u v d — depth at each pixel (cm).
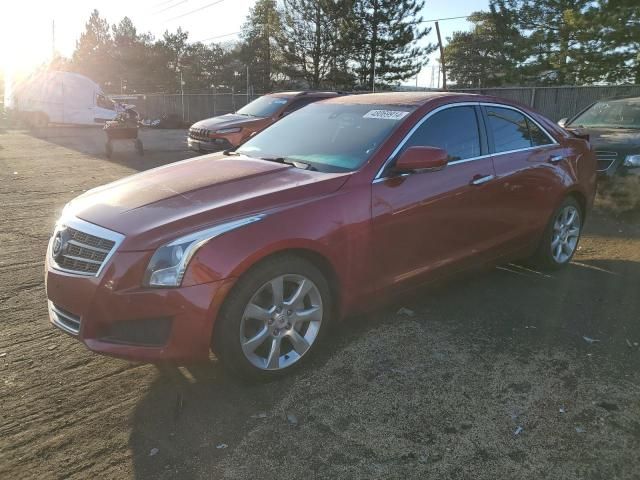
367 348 369
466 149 427
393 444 275
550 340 380
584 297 457
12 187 991
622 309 432
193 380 333
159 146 1858
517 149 469
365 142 388
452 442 276
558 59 2598
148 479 251
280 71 3647
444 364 349
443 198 396
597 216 756
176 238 291
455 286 481
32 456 265
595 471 255
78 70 6406
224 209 312
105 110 2861
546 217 493
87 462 262
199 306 288
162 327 291
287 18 3412
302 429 287
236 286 301
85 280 297
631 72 2402
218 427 288
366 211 352
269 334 321
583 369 343
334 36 3344
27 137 2222
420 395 316
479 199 425
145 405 308
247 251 299
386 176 370
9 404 307
